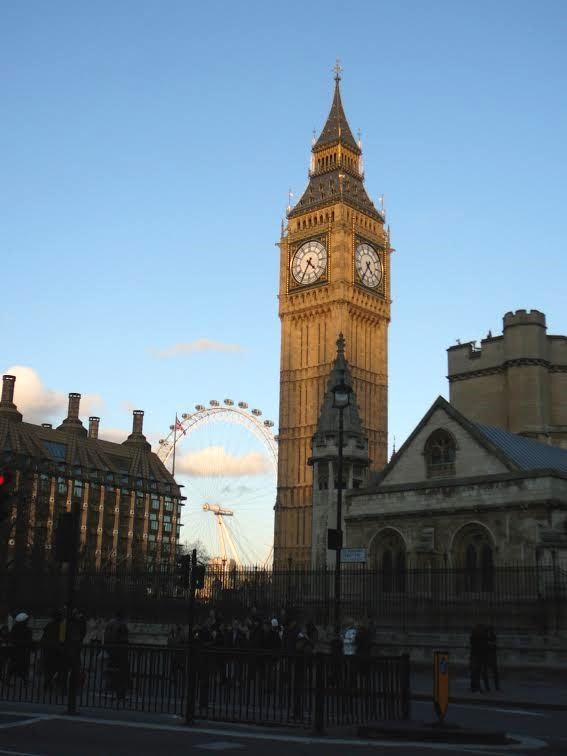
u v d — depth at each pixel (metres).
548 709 30.72
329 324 156.62
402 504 57.72
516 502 52.03
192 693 24.31
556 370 88.50
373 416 159.75
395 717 25.62
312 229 162.12
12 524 94.31
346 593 53.97
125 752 18.61
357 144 173.75
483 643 35.88
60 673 29.05
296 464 154.88
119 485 192.25
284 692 27.53
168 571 59.44
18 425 178.75
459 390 92.56
